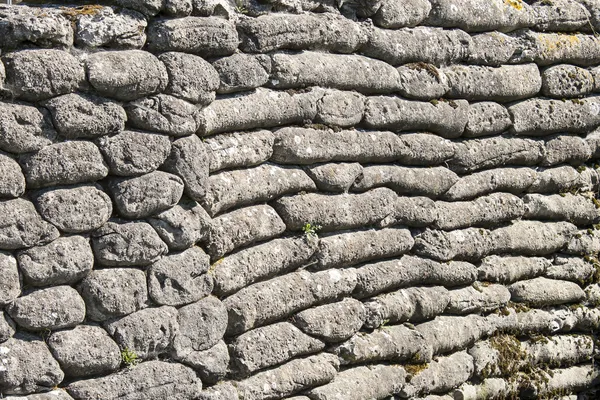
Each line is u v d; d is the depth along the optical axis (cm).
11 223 469
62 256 486
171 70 529
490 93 734
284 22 595
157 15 533
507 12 743
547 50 773
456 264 718
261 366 579
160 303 524
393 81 666
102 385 499
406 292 684
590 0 816
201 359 543
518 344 764
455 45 709
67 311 487
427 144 692
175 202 531
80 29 496
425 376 682
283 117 599
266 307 583
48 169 482
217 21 553
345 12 647
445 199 715
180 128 530
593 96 820
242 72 572
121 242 508
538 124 772
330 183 624
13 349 470
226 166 570
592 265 827
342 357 632
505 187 759
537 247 779
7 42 472
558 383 789
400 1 669
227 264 568
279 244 601
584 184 823
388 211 663
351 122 639
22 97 477
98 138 503
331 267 629
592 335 829
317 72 614
